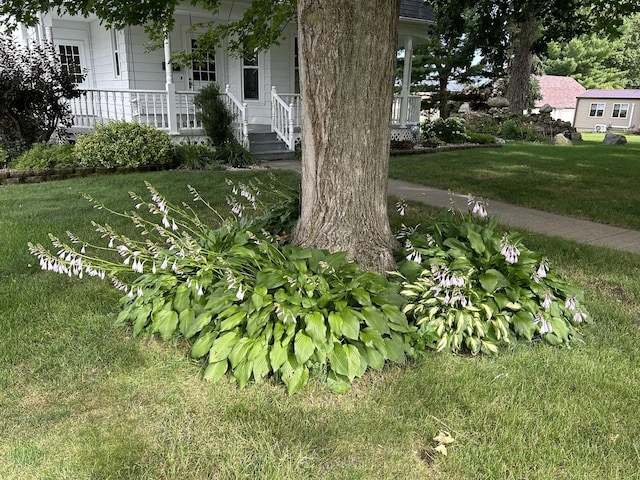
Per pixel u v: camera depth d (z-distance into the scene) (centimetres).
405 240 362
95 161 841
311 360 238
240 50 645
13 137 908
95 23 1209
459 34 1535
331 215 313
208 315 262
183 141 1014
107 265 335
